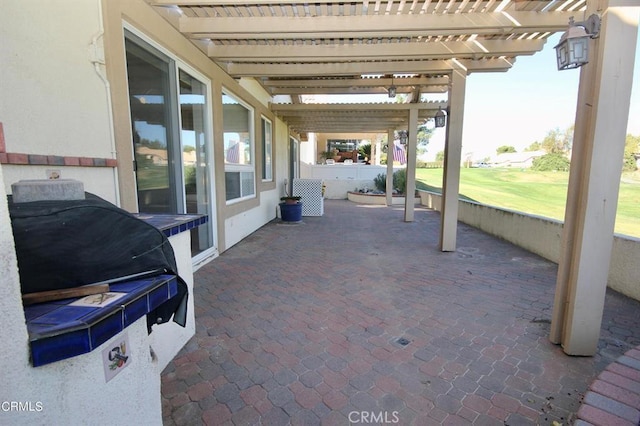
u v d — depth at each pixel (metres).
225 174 5.88
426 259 5.20
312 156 20.83
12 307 0.79
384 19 3.85
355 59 4.90
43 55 2.10
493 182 16.00
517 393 2.05
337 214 10.82
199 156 4.79
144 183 3.43
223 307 3.33
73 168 2.37
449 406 1.95
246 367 2.32
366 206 13.40
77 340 0.89
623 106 2.21
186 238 2.57
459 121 5.43
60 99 2.24
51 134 2.18
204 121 4.93
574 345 2.44
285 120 10.80
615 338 2.71
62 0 2.25
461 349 2.56
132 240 1.27
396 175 15.64
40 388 0.86
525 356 2.46
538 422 1.82
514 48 4.62
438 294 3.70
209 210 5.09
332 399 2.01
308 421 1.83
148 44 3.41
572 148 2.43
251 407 1.94
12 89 1.91
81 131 2.44
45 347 0.85
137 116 3.29
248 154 7.30
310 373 2.26
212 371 2.28
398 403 1.97
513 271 4.57
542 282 4.11
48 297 1.03
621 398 1.68
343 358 2.44
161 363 2.27
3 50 1.85
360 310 3.27
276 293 3.72
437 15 3.80
